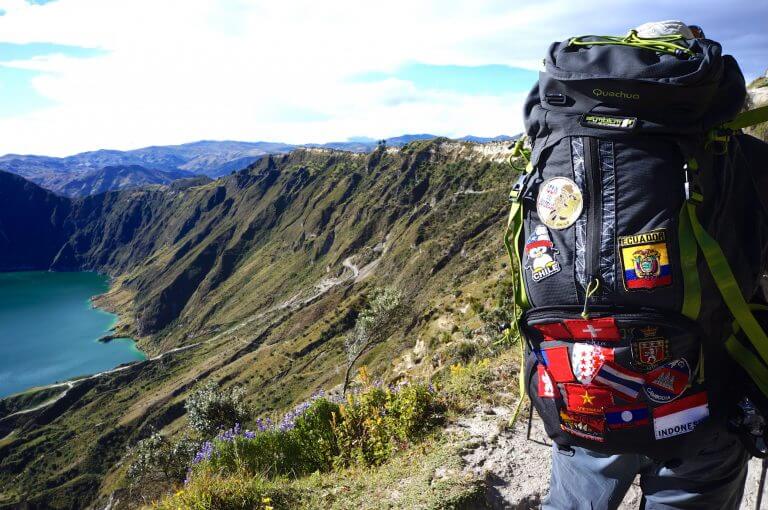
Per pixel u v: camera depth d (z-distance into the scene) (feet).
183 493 14.56
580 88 5.54
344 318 554.87
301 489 14.07
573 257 5.36
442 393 17.51
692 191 5.05
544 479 12.05
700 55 5.21
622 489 6.24
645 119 5.24
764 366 5.35
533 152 6.05
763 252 5.67
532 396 6.12
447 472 12.57
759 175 5.94
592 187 5.34
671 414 5.25
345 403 19.22
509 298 51.16
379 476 13.65
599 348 5.28
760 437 5.86
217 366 620.08
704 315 5.19
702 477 5.82
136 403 611.06
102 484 438.81
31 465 505.25
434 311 227.20
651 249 5.04
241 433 20.57
